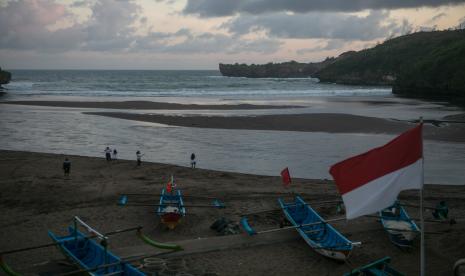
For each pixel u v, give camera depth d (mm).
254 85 127375
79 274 12250
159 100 71375
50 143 35000
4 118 47344
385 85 137750
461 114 53875
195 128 41938
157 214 17344
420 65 92250
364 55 159125
